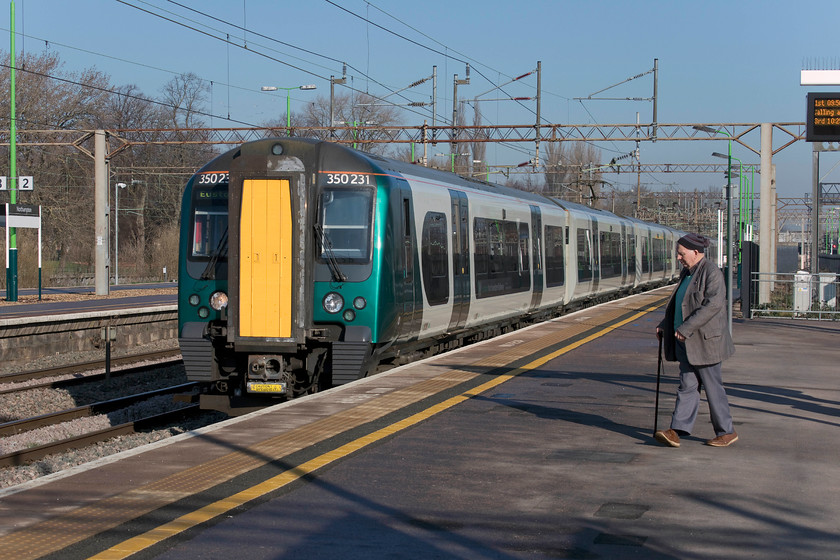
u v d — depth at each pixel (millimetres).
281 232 11273
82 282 54938
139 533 5582
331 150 12008
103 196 36438
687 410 7891
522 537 5520
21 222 33000
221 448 7742
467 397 10336
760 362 13758
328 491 6512
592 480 6805
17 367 20250
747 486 6645
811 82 16547
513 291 19328
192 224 11969
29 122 51125
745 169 45469
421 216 13719
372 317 11719
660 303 27500
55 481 6719
